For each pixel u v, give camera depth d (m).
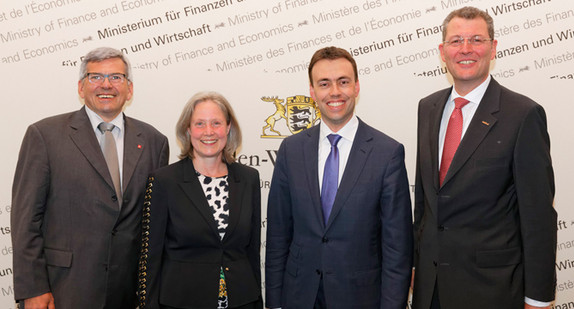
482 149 1.89
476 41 1.97
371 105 2.90
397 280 1.93
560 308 2.92
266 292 2.15
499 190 1.88
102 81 2.17
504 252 1.88
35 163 2.11
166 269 1.99
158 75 2.87
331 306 1.94
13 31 2.80
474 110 2.01
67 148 2.14
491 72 2.86
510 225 1.90
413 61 2.87
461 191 1.90
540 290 1.82
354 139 2.06
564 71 2.83
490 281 1.86
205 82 2.88
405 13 2.86
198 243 1.99
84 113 2.25
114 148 2.23
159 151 2.39
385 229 1.98
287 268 2.09
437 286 1.97
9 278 2.86
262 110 2.91
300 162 2.10
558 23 2.81
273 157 2.93
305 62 2.89
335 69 2.00
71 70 2.84
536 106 1.87
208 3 2.86
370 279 1.96
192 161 2.13
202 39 2.87
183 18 2.85
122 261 2.13
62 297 2.07
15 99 2.81
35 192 2.08
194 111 2.08
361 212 1.96
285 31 2.88
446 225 1.96
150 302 1.96
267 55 2.88
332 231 1.97
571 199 2.86
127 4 2.83
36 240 2.07
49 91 2.83
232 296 1.96
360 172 1.99
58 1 2.81
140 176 2.23
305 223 2.02
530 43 2.83
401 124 2.90
